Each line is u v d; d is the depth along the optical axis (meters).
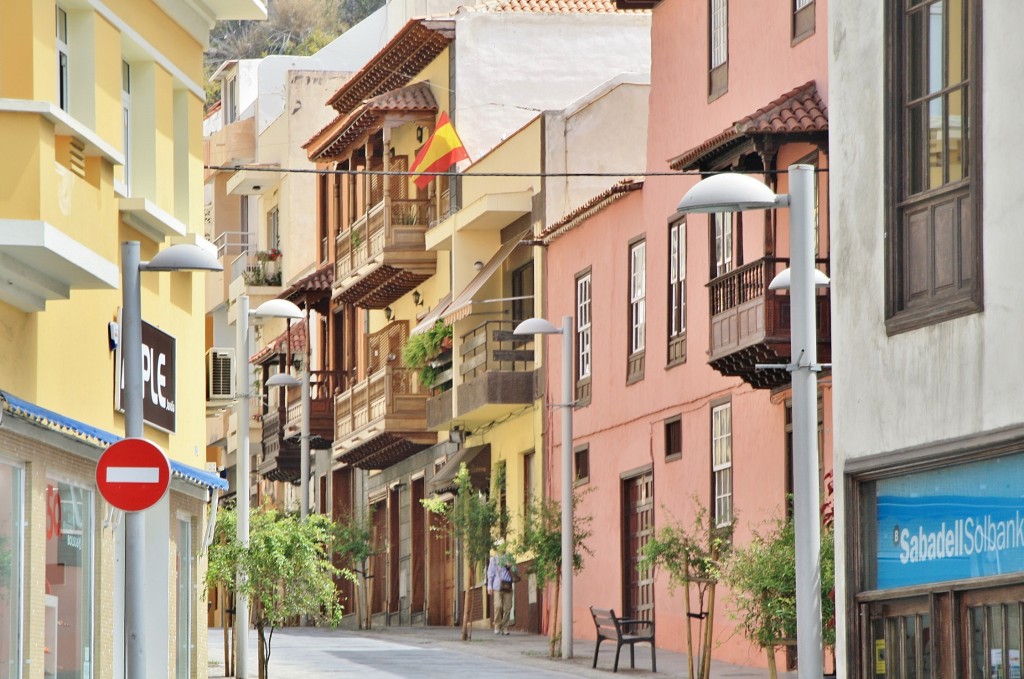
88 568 40.56
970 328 31.22
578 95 87.38
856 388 34.78
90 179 37.28
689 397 61.88
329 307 104.56
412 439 87.81
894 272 33.66
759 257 55.78
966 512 31.39
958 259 31.95
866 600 34.38
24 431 35.34
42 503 36.88
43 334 37.22
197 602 49.97
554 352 74.75
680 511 62.44
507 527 78.56
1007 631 30.14
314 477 109.25
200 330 49.66
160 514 46.16
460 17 86.69
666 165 64.06
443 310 82.50
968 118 31.66
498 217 78.88
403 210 88.25
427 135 89.38
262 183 118.44
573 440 72.75
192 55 47.56
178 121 46.94
